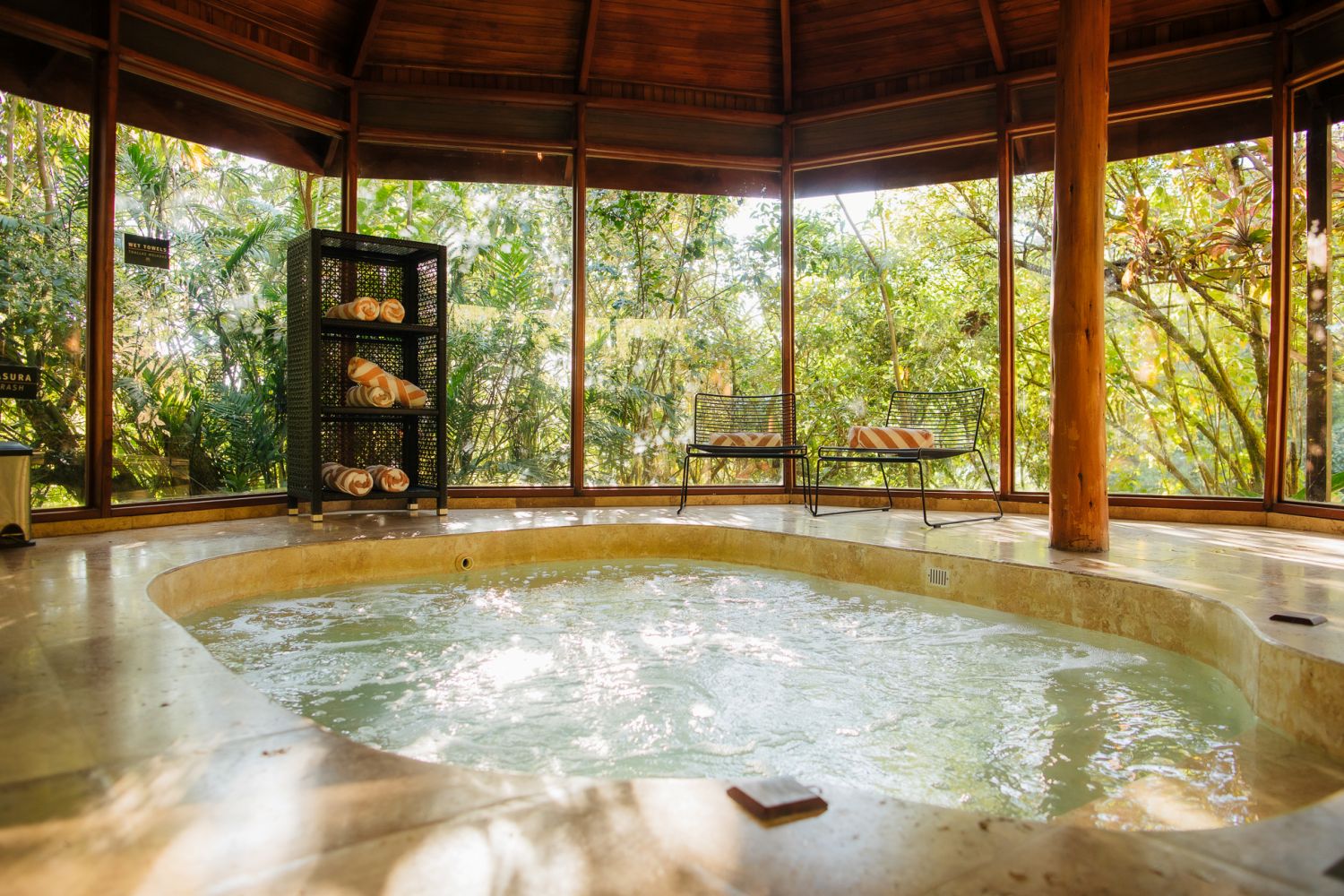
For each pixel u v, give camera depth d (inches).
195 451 193.9
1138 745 82.3
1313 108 188.5
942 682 101.7
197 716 64.9
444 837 45.6
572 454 235.8
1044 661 110.0
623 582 160.1
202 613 132.0
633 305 241.4
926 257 234.4
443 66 225.6
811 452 244.7
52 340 171.2
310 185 215.8
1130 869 43.0
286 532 171.0
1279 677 85.4
